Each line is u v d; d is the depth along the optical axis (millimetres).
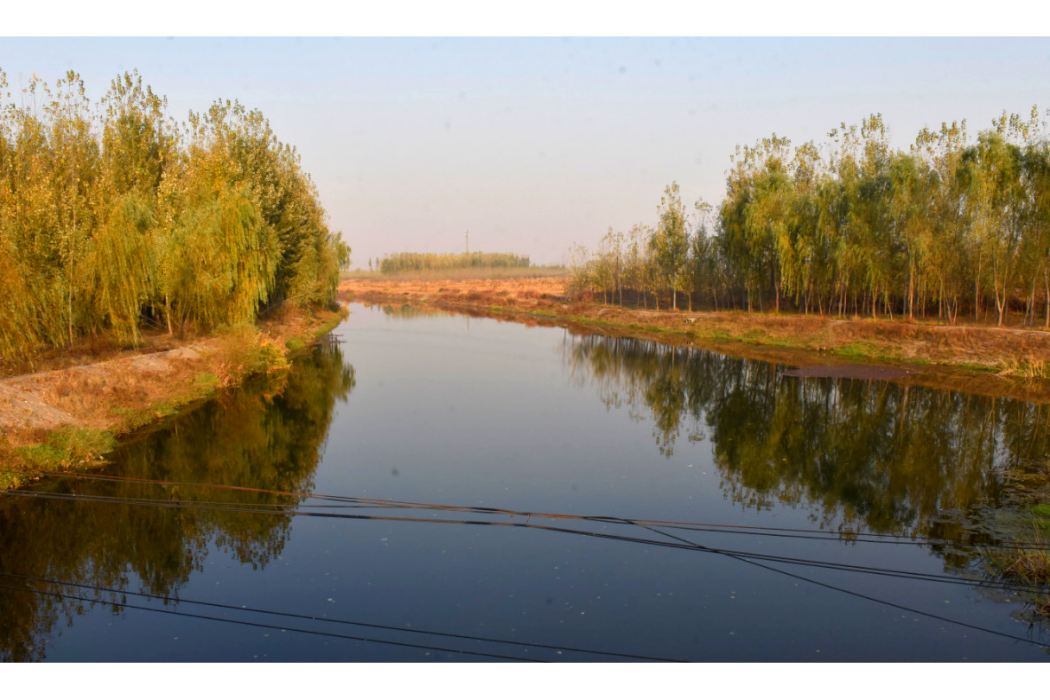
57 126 25047
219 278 27531
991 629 9219
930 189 34594
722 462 17062
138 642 8938
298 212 40531
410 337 43188
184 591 10266
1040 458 16750
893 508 13695
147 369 22672
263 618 9508
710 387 27469
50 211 21844
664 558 11398
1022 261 31281
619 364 33500
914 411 22328
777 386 27016
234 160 32344
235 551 11664
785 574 10828
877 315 39938
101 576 10789
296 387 26203
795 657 8617
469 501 14078
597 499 14281
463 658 8562
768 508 13812
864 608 9789
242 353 26969
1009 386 25719
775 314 43750
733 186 48500
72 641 8961
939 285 34375
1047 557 10523
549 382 28375
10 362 19484
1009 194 31297
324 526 12711
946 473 15883
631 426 20922
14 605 9875
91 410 18141
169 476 15477
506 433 19844
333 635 9070
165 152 31109
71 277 22016
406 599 10000
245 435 18984
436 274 130000
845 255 37031
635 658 8594
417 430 20109
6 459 14539
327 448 18047
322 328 44875
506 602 9938
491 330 48062
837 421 21391
